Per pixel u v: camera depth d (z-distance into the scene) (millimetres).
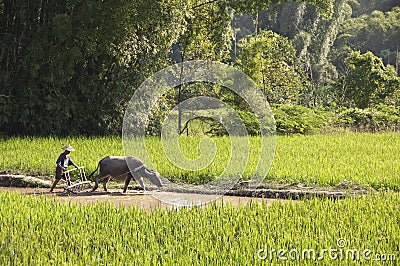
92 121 63062
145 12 58844
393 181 37594
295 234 24469
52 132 61188
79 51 58844
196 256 21422
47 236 23938
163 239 23891
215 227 25375
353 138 63625
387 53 151625
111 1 58188
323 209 28516
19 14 60156
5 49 60438
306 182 37969
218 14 70125
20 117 60438
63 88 62438
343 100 100500
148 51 63219
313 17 127250
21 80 60688
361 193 34844
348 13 164625
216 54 75000
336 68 143625
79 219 26312
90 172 40219
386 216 27281
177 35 63094
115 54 60188
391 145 57344
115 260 21125
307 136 65750
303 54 121438
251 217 26703
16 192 33312
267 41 85125
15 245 22656
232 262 21031
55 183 37094
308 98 105625
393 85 99375
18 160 43406
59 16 57781
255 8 68438
